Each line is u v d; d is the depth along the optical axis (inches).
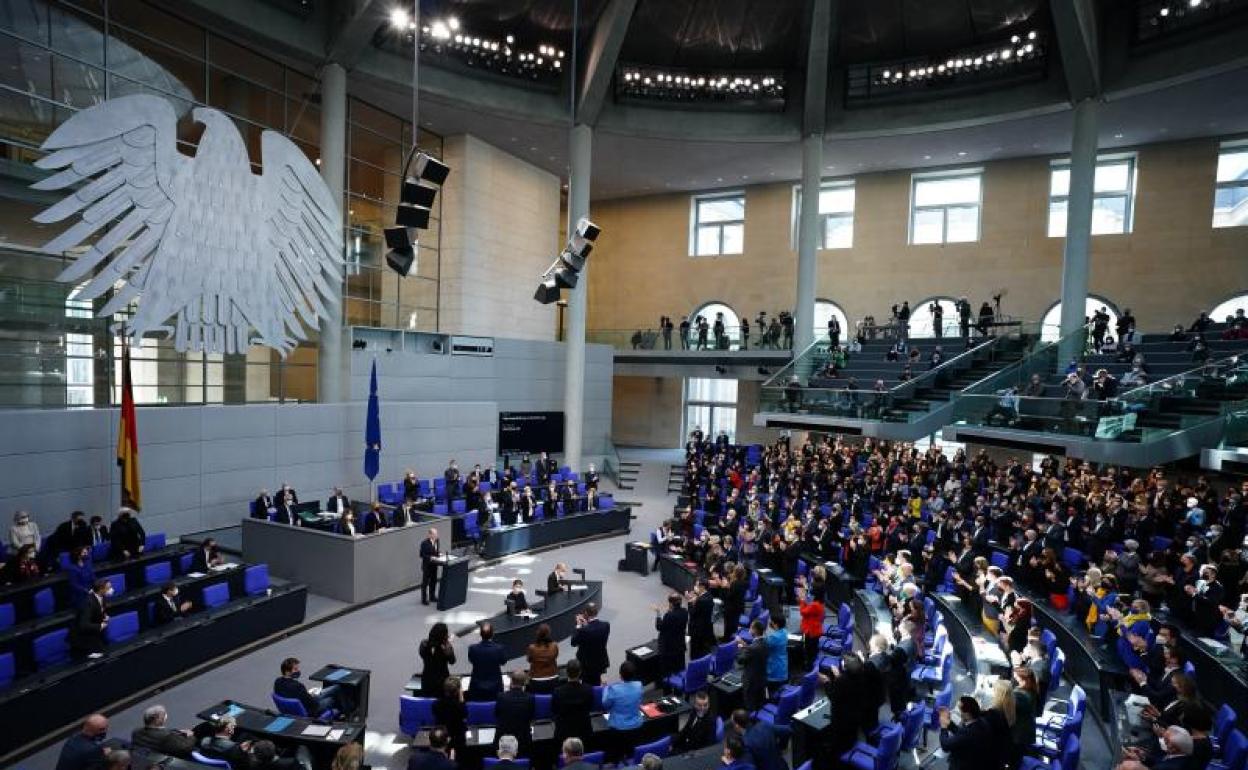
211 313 587.2
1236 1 713.0
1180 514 575.5
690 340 1146.0
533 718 321.1
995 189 1072.2
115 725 344.5
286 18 745.0
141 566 476.7
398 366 881.5
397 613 525.3
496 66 912.9
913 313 1127.6
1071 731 283.6
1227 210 933.2
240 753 259.1
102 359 625.0
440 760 232.7
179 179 559.2
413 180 441.1
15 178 570.9
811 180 986.7
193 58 692.1
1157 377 688.4
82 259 505.0
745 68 1003.3
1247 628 345.1
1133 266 977.5
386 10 743.7
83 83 621.0
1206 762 230.5
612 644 482.3
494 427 930.1
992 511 613.3
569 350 1032.8
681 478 1102.4
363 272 928.9
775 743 254.5
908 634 371.9
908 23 902.4
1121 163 1003.3
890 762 280.1
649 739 313.3
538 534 731.4
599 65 895.1
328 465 743.1
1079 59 791.1
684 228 1306.6
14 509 518.3
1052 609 449.1
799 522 631.2
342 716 333.4
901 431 787.4
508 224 1080.8
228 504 658.8
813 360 981.2
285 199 648.4
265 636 456.4
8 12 572.4
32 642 355.9
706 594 431.5
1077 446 617.3
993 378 785.6
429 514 637.9
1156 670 324.5
